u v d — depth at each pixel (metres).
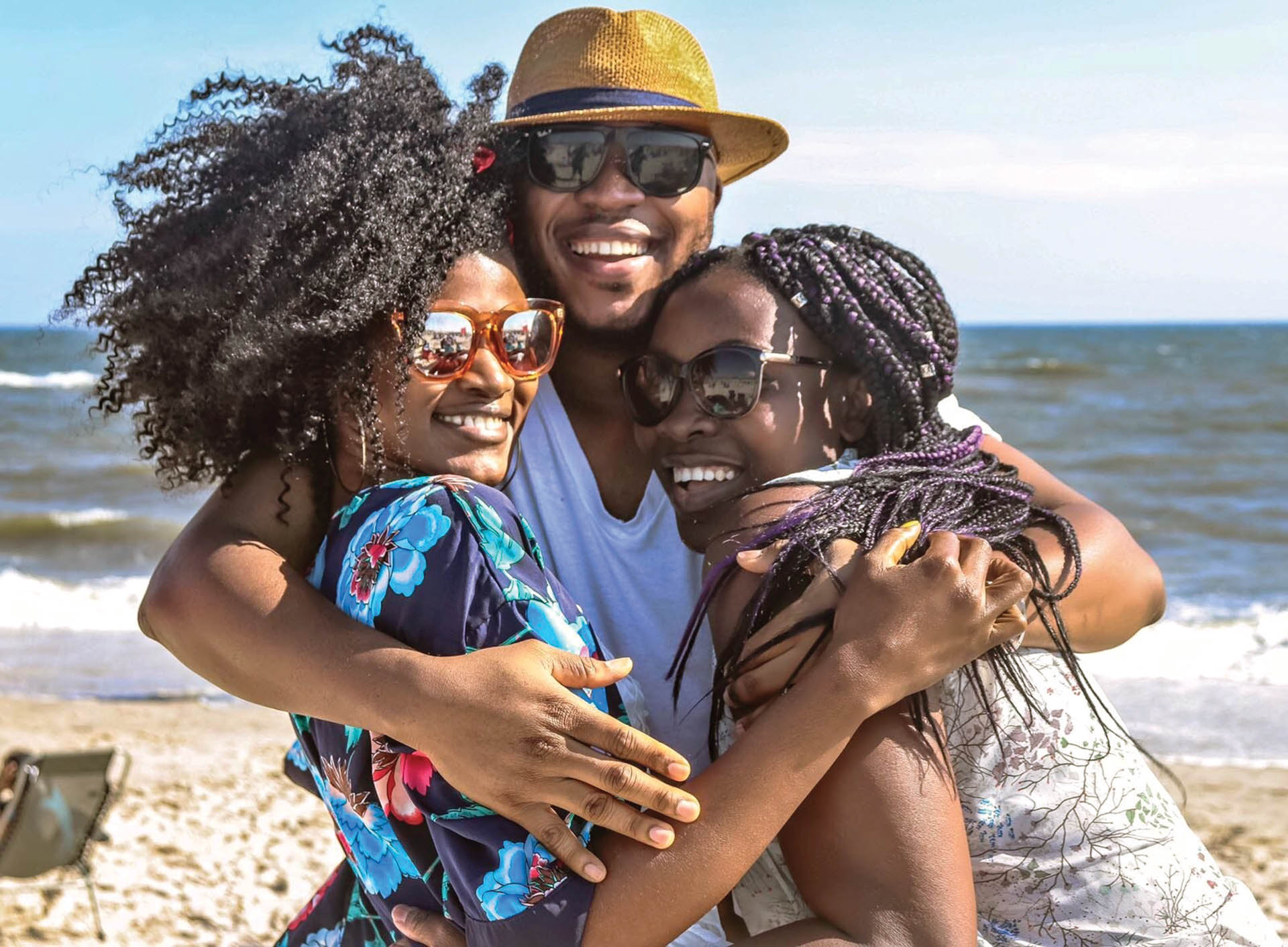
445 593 1.82
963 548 1.93
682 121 2.93
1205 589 18.08
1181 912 2.07
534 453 2.53
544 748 1.71
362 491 2.05
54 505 25.06
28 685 12.28
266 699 1.89
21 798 6.47
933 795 1.83
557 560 2.48
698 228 2.93
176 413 2.27
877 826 1.80
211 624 1.93
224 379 2.11
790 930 1.81
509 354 2.24
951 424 2.60
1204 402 43.06
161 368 2.27
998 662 2.06
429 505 1.88
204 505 2.20
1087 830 2.06
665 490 2.40
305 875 7.52
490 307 2.22
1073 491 2.64
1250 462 30.75
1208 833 8.17
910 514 2.08
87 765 6.70
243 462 2.21
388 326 2.12
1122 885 2.05
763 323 2.25
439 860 1.86
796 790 1.78
